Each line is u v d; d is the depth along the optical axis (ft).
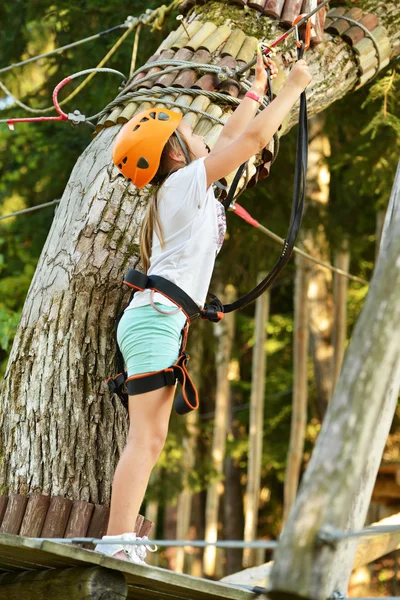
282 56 22.45
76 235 20.07
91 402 19.29
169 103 20.71
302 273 59.26
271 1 22.62
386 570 77.77
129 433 16.78
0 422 19.84
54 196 54.95
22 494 18.89
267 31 22.56
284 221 49.57
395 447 66.85
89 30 43.75
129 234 20.08
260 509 87.30
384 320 10.21
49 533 18.42
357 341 10.26
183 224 17.04
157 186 17.85
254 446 63.31
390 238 11.33
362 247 58.49
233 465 82.94
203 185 16.93
